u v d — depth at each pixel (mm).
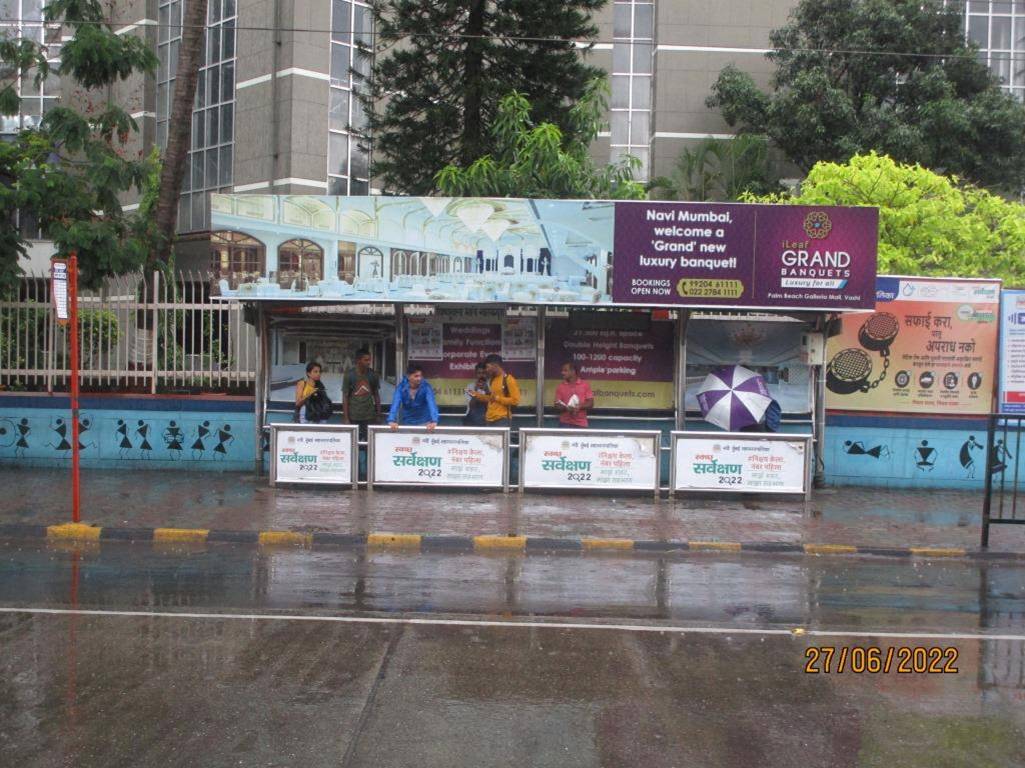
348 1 28344
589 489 12625
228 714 5117
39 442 14633
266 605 7512
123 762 4512
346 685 5598
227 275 12664
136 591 7941
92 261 14406
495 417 13242
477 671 5902
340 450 12773
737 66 32812
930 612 7770
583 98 20672
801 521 11500
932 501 13188
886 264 18188
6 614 7133
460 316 14055
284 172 27312
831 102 24984
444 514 11328
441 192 18281
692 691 5641
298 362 14094
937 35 25969
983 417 14328
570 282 12539
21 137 15273
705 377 14047
